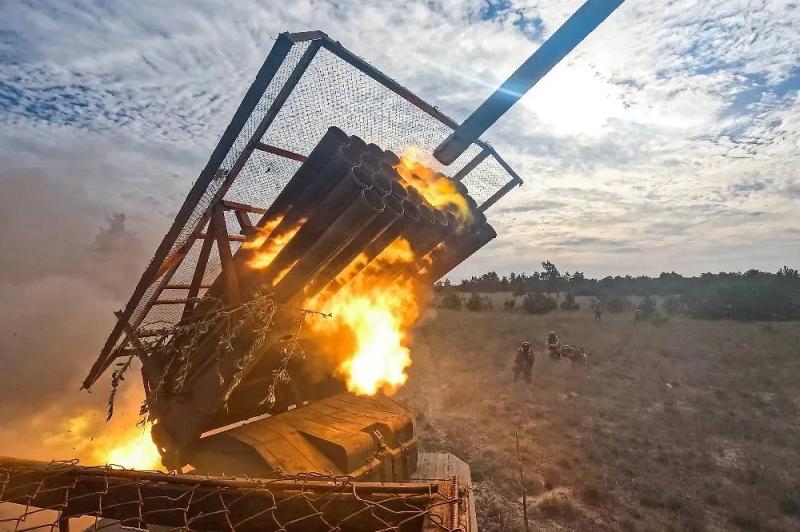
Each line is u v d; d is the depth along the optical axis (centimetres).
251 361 366
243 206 409
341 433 434
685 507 747
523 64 224
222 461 410
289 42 286
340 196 321
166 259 429
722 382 1582
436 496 161
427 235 409
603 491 796
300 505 174
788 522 706
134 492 188
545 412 1265
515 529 678
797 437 1059
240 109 332
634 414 1245
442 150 269
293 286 350
